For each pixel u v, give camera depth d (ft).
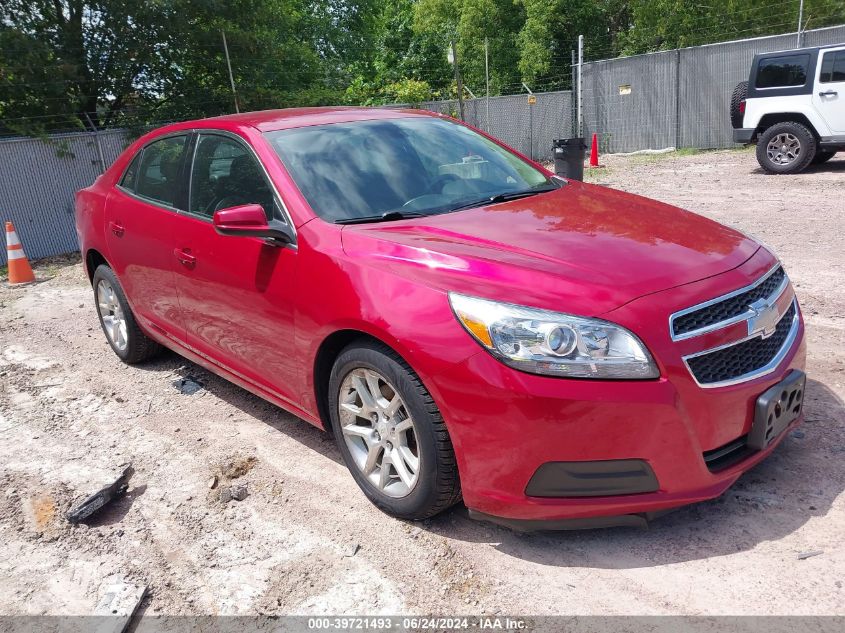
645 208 11.51
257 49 57.31
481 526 9.80
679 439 8.21
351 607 8.46
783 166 40.96
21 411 15.26
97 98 52.08
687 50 62.75
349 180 11.68
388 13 110.93
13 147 39.93
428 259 9.38
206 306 12.96
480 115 69.15
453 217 10.93
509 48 104.47
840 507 9.33
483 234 10.03
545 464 8.21
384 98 78.59
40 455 13.12
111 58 50.49
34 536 10.59
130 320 16.49
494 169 13.16
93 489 11.69
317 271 10.27
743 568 8.39
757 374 8.87
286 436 13.03
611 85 69.21
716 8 92.89
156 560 9.75
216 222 10.82
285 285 10.81
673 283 8.64
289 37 68.23
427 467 9.16
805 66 39.37
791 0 85.15
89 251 17.33
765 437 8.89
